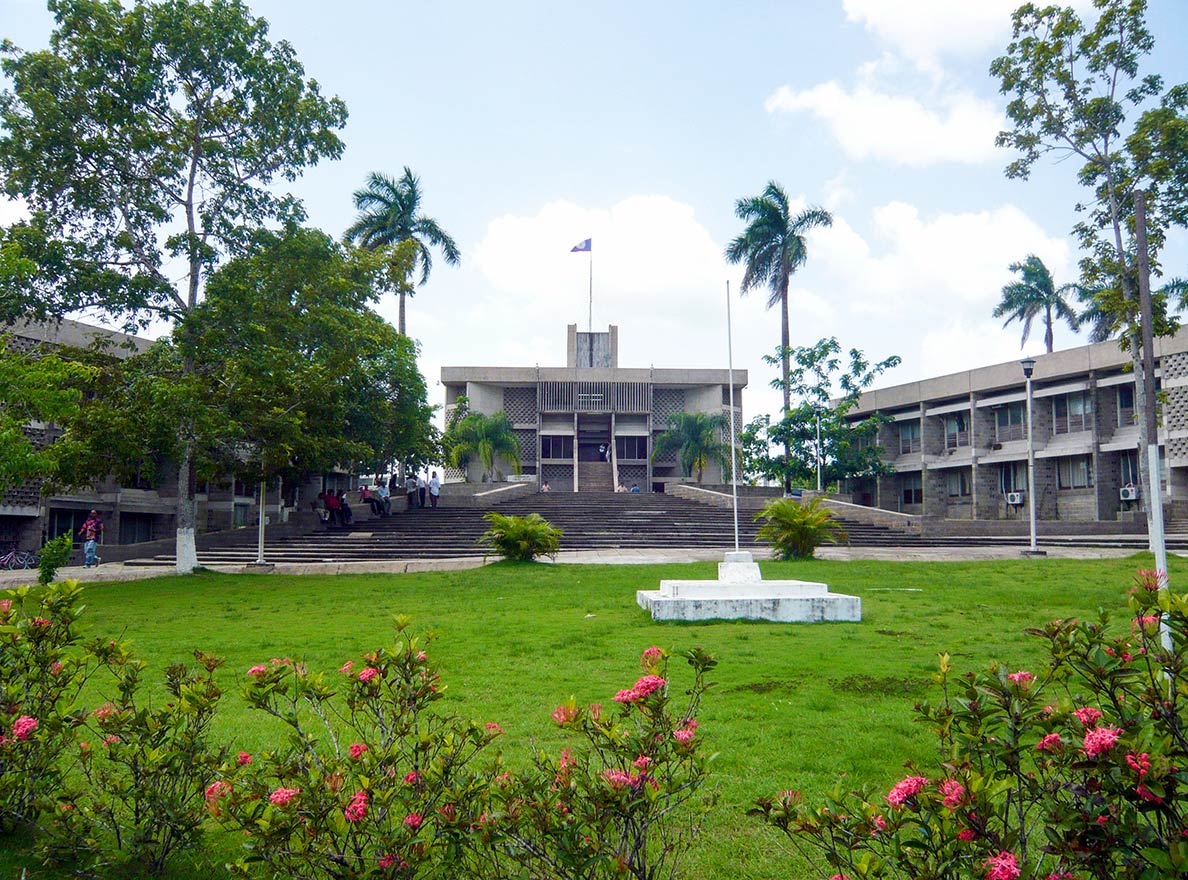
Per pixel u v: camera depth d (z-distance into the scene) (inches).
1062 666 123.0
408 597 611.2
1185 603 109.8
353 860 128.8
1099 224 877.2
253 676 141.0
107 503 1272.1
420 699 152.1
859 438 1690.5
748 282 1660.9
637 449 2160.4
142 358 768.9
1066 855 101.7
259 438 787.4
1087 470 1473.9
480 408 2096.5
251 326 738.8
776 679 315.9
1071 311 1847.9
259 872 152.5
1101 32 829.8
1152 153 818.8
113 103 735.7
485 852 129.6
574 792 122.1
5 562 1050.1
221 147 786.8
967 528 1160.8
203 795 164.6
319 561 940.0
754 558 844.6
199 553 1015.6
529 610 530.6
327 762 134.0
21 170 715.4
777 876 158.4
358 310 935.7
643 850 128.7
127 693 179.8
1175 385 1273.4
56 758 189.2
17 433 526.6
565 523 1172.5
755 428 1579.7
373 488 1270.9
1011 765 111.4
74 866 162.7
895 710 269.7
